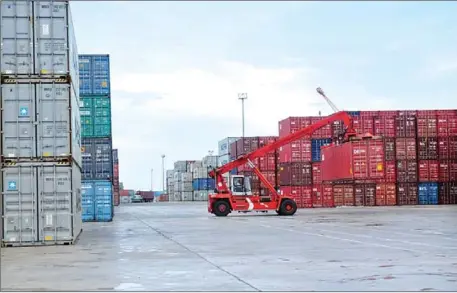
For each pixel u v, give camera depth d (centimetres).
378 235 2041
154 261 1345
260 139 5756
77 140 2186
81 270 1206
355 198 5072
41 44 1858
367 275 1087
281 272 1137
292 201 3925
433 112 5038
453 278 1047
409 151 5034
